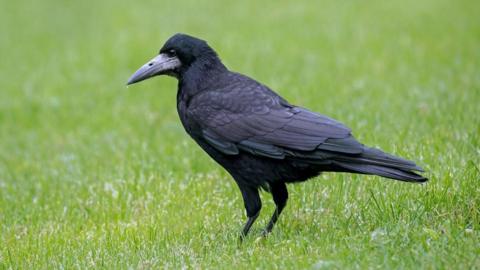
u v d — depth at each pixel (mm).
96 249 9594
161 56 9969
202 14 29359
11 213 12055
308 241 8719
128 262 8914
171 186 11953
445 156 11133
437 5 27500
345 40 23641
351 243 8422
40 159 15906
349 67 20422
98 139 16859
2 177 14695
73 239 10320
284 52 22688
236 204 10898
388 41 23016
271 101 9375
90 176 13500
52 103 20406
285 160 9086
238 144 9266
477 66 18953
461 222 8688
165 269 8453
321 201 10320
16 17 32219
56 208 12062
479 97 15047
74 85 22000
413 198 9633
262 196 11117
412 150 11602
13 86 22406
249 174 9391
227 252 8867
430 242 8062
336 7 28594
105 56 24500
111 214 11375
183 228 10281
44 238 10422
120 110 19094
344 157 8727
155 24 28359
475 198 9141
